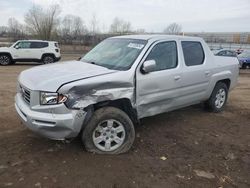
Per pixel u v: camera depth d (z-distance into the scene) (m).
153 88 4.73
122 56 4.83
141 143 4.79
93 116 4.09
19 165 3.86
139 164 4.05
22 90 4.29
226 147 4.83
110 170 3.84
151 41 4.95
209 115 6.57
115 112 4.20
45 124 3.78
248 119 6.47
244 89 10.88
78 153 4.24
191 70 5.50
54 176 3.63
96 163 3.99
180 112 6.70
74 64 4.89
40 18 54.84
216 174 3.91
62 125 3.79
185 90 5.45
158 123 5.85
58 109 3.77
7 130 5.09
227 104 7.82
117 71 4.36
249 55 24.84
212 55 6.30
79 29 59.62
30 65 19.20
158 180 3.68
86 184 3.50
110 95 4.12
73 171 3.77
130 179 3.66
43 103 3.82
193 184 3.63
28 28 56.00
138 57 4.64
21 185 3.42
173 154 4.45
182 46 5.50
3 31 63.09
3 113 6.08
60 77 4.01
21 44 19.27
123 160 4.14
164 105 5.10
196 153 4.53
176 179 3.72
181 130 5.52
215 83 6.33
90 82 3.94
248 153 4.63
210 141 5.05
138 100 4.55
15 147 4.39
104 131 4.23
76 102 3.84
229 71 6.70
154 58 4.86
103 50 5.35
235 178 3.83
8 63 19.08
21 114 4.13
